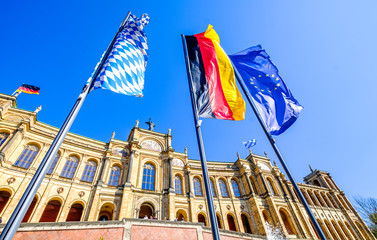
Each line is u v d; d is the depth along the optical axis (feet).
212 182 136.15
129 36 35.58
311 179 211.41
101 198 92.84
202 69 37.19
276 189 141.59
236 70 40.70
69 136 108.78
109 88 26.43
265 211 124.47
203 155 24.98
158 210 99.35
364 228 168.04
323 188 185.26
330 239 137.49
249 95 38.27
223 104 33.94
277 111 37.42
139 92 30.50
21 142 89.76
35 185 17.08
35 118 100.78
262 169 150.30
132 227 58.03
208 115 31.45
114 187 98.27
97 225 53.52
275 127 35.99
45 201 82.07
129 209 93.81
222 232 70.95
